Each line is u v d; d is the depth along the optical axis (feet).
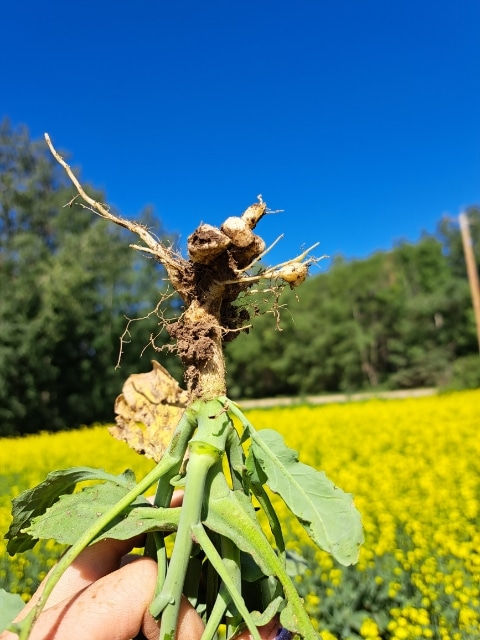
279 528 1.01
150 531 0.94
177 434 0.97
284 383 26.58
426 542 2.87
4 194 16.72
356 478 4.28
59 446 7.59
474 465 4.58
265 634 0.98
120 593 0.89
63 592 0.99
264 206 1.05
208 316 1.02
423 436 5.93
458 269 25.64
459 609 2.27
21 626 0.77
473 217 25.27
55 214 17.43
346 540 0.89
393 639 2.10
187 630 0.91
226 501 0.92
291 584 0.89
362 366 25.41
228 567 0.92
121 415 1.23
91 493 0.98
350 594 2.38
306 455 5.25
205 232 0.97
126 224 1.07
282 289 1.09
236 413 0.96
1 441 9.77
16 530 1.08
